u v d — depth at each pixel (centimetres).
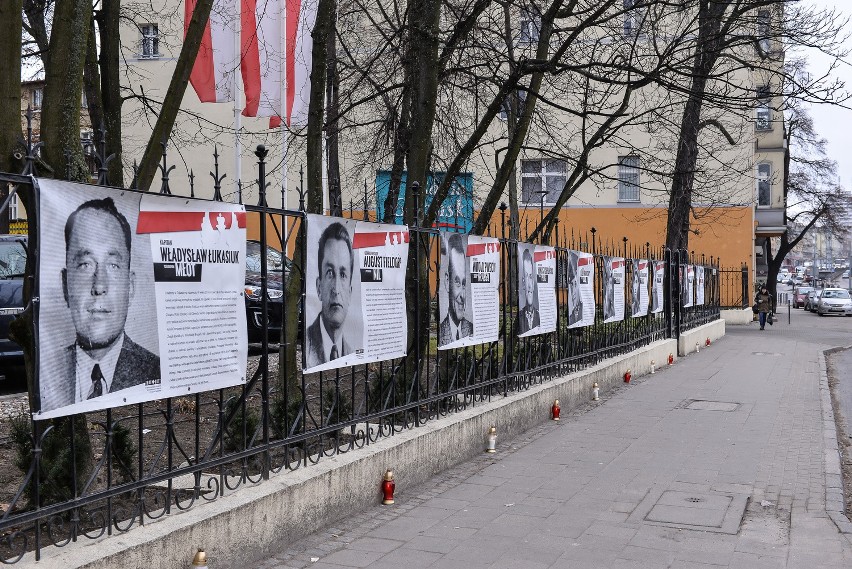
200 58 1501
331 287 632
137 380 440
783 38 1134
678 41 1142
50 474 445
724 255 3253
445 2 1071
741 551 558
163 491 514
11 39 462
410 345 862
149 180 615
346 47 1238
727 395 1347
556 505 668
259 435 607
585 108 1310
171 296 464
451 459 794
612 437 967
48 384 384
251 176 2312
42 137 505
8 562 373
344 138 1424
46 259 383
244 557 497
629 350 1605
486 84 1228
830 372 1845
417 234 775
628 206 2977
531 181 2172
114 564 399
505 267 987
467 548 555
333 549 545
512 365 1008
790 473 789
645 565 528
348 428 718
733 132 2305
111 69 838
